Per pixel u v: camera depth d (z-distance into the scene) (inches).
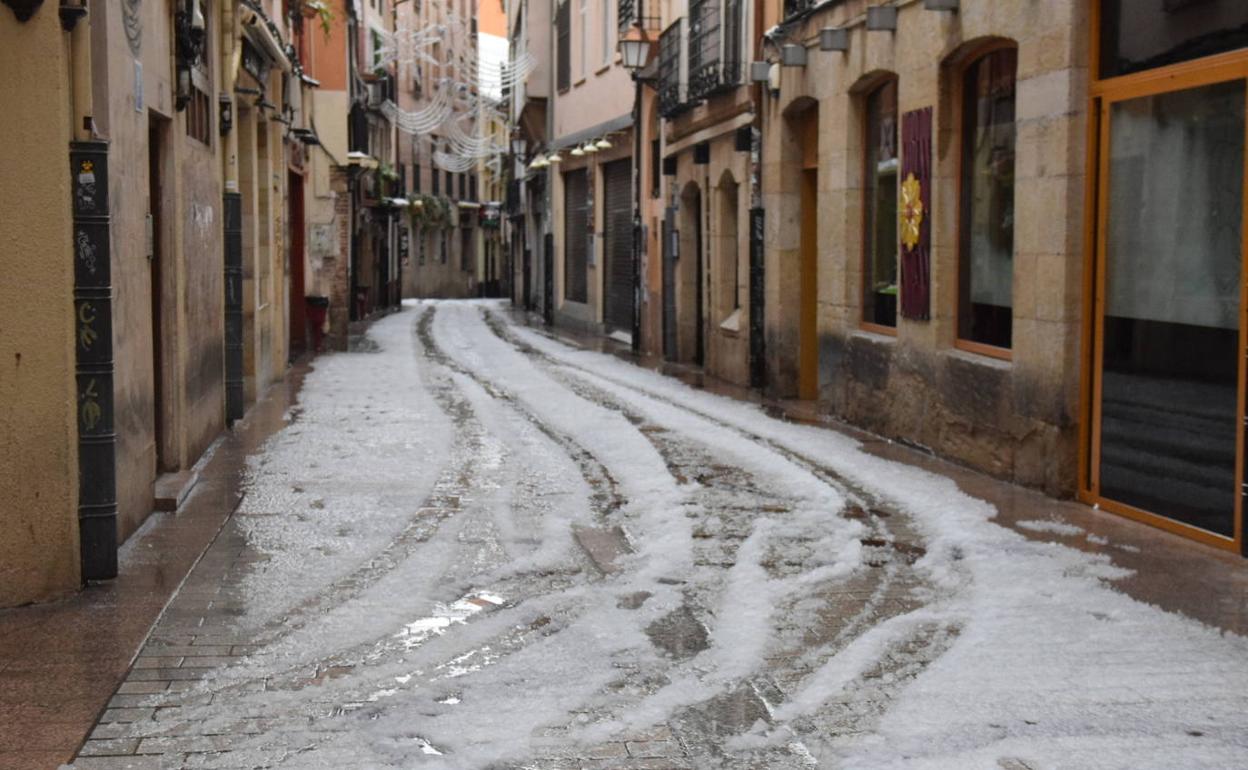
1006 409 397.1
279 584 275.1
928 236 454.3
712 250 756.0
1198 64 317.4
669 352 880.9
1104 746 183.5
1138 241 342.0
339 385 699.4
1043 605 256.5
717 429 512.7
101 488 271.4
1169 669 217.9
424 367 819.4
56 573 260.8
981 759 178.5
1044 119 373.1
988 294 429.1
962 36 424.5
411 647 233.9
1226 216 308.2
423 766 176.9
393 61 1856.5
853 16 517.7
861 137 537.6
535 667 221.6
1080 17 360.8
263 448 464.1
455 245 2657.5
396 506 359.9
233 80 507.5
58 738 187.8
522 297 1888.5
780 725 194.1
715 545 313.6
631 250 1059.9
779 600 263.9
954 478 403.5
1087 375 362.0
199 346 438.6
